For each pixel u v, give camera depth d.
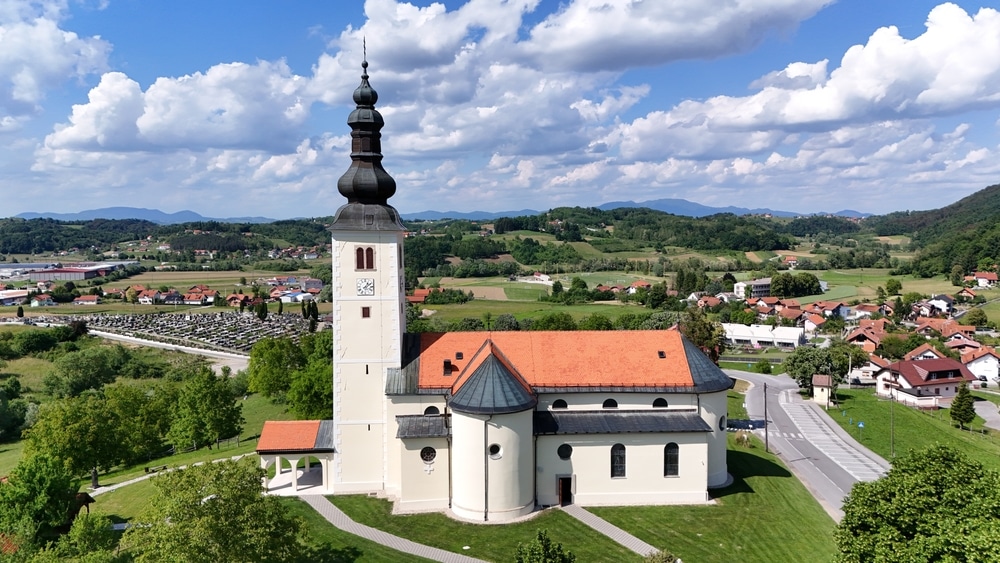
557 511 58.34
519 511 57.31
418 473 58.97
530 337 65.81
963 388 104.19
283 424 65.50
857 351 152.38
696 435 60.09
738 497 61.84
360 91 59.25
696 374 63.78
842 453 82.50
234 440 96.75
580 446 59.62
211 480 39.72
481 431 55.91
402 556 50.47
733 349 185.88
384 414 62.47
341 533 54.38
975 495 38.69
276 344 123.81
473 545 52.19
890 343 164.88
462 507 57.31
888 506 39.75
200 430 90.31
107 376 161.12
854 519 41.44
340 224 60.81
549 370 63.38
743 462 72.94
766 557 50.25
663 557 42.47
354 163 61.44
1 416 121.38
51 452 72.81
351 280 61.66
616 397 62.75
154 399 95.81
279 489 63.69
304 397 90.62
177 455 91.50
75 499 58.44
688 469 60.19
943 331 179.25
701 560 49.75
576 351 65.00
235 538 38.72
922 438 91.75
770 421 99.88
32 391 152.12
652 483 60.00
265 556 39.75
